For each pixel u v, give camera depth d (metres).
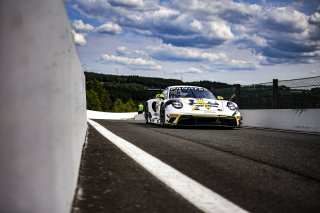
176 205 1.71
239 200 1.84
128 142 4.52
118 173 2.47
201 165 2.89
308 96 8.04
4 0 1.10
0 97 1.11
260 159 3.28
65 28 1.41
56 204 1.23
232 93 11.91
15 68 1.12
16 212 1.12
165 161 3.04
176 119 7.80
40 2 1.17
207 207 1.69
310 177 2.50
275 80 9.34
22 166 1.13
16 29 1.12
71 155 1.65
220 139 5.18
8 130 1.12
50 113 1.21
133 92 136.12
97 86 99.12
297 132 7.48
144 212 1.59
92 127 7.76
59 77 1.29
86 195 1.84
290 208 1.72
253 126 10.27
